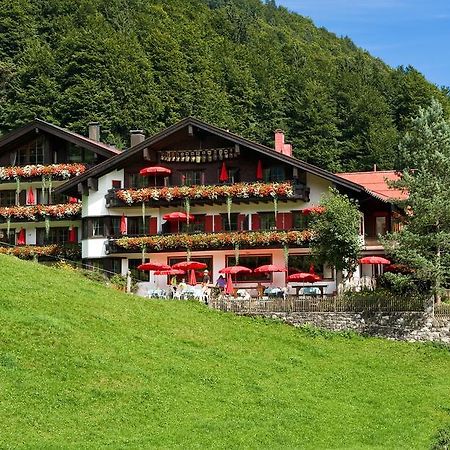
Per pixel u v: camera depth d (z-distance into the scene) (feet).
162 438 87.66
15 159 219.41
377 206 194.29
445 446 93.25
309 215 185.06
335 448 91.45
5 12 401.70
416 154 153.38
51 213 210.38
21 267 142.31
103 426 89.25
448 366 132.67
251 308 151.12
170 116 349.41
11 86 349.20
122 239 192.85
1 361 99.25
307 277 165.68
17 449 79.41
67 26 401.70
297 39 559.79
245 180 191.93
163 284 194.39
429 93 378.12
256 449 87.97
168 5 465.88
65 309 123.95
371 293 154.71
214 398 102.94
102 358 106.93
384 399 113.60
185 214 192.75
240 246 186.19
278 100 364.58
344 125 358.64
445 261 146.20
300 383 116.06
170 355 116.57
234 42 456.86
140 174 198.70
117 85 339.77
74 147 218.38
